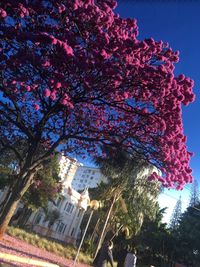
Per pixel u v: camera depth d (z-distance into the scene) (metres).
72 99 12.72
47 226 45.69
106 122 14.91
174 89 12.35
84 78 11.62
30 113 15.23
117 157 17.12
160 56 12.78
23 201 34.47
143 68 11.95
